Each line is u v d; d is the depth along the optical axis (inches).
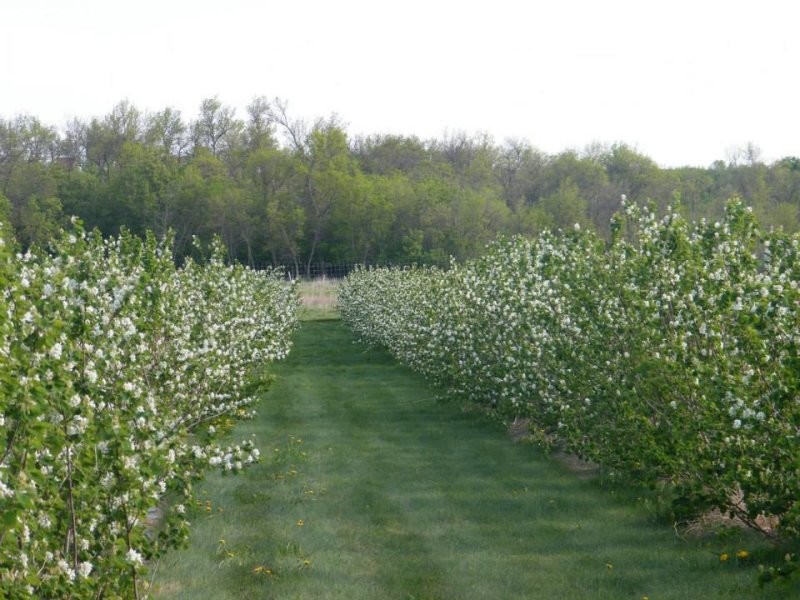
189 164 2992.1
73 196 2721.5
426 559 398.6
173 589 351.9
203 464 383.6
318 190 2819.9
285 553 403.9
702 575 354.9
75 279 397.4
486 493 510.0
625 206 535.2
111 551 262.8
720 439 359.6
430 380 938.1
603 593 348.2
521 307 626.5
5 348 238.2
